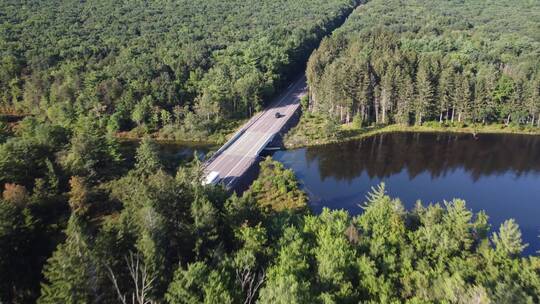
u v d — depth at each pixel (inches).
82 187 2763.3
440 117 5305.1
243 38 6786.4
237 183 3555.6
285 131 4926.2
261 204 3287.4
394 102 5251.0
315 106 5497.1
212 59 5871.1
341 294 1721.2
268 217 2500.0
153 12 7564.0
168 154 4170.8
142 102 4901.6
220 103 5157.5
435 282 1819.6
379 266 1998.0
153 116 4953.3
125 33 6451.8
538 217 3316.9
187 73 5497.1
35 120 4384.8
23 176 2898.6
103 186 2987.2
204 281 1668.3
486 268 2073.1
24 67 5369.1
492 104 5182.1
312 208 3376.0
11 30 5900.6
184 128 4906.5
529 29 7480.3
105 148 3432.6
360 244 2156.7
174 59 5605.3
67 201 2755.9
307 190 3678.6
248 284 1776.6
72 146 3304.6
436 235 2256.4
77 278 1553.9
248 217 2281.0
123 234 1898.4
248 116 5383.9
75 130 4296.3
